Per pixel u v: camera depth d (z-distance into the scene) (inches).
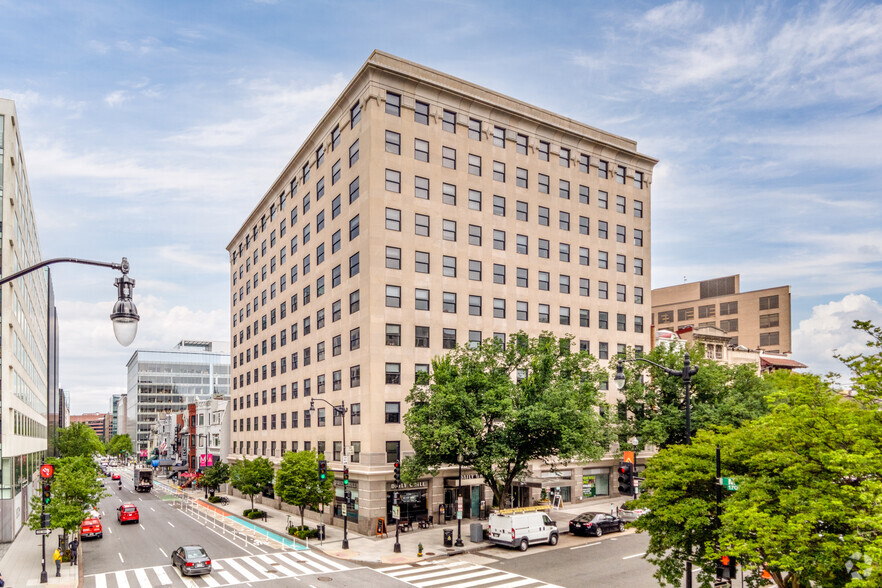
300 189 2208.4
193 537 1598.2
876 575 464.4
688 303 4180.6
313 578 1099.9
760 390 1754.4
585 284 2074.3
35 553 1434.5
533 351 1427.2
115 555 1364.4
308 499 1526.8
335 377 1820.9
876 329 585.6
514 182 1923.0
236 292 3142.2
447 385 1326.3
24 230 2142.0
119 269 454.6
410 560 1234.6
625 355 1831.9
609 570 1114.1
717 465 719.1
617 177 2235.5
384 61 1711.4
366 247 1637.6
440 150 1771.7
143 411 6555.1
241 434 2878.9
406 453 1593.3
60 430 4539.9
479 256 1812.3
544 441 1337.4
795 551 569.0
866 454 531.2
